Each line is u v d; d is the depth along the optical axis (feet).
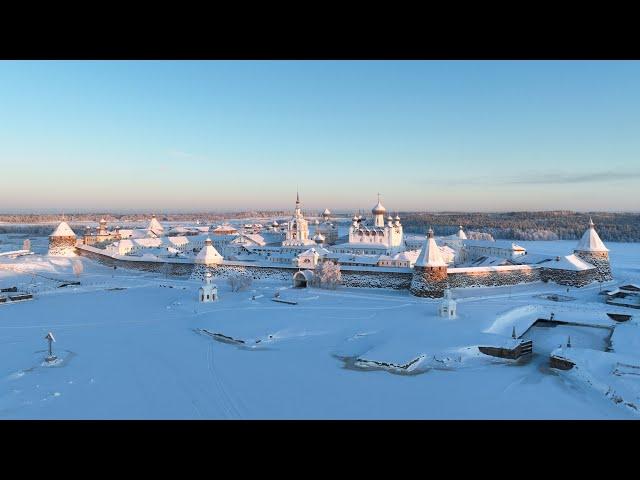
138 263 428.56
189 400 147.74
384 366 179.93
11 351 200.23
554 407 144.36
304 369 178.60
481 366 185.37
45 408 141.28
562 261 337.31
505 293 308.40
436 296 295.28
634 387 150.10
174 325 246.47
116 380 165.17
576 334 230.27
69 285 357.61
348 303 286.87
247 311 267.80
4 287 346.95
